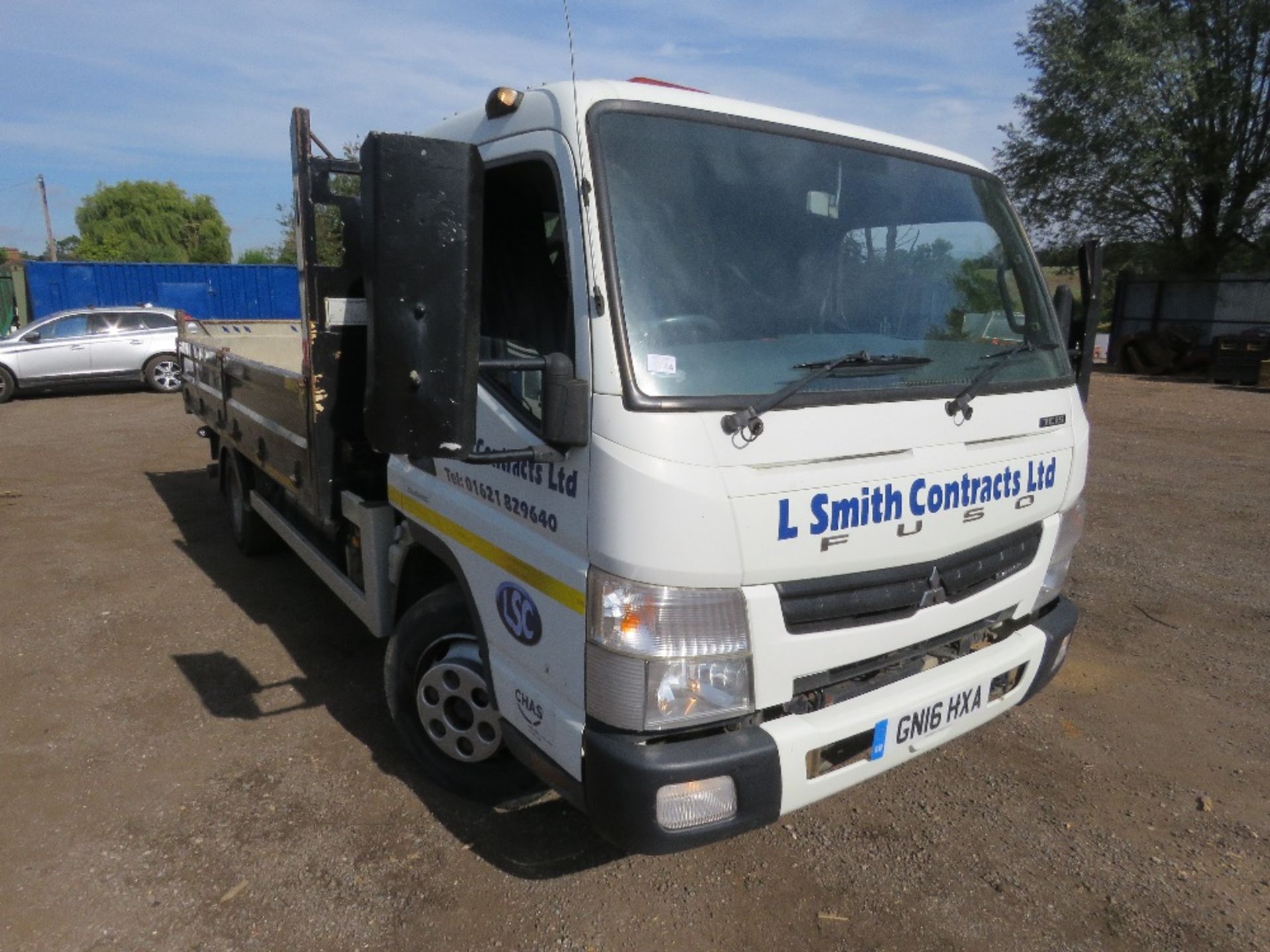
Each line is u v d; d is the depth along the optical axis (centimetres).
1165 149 2203
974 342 324
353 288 387
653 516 230
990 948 281
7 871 309
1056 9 2359
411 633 346
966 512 289
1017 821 344
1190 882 311
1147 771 378
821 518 251
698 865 317
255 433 530
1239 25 2194
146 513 784
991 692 312
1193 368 2011
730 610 242
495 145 285
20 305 2278
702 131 272
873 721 266
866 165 309
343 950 276
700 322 252
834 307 287
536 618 269
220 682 453
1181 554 655
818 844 329
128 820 338
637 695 240
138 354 1670
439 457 228
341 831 333
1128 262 2442
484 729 325
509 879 308
